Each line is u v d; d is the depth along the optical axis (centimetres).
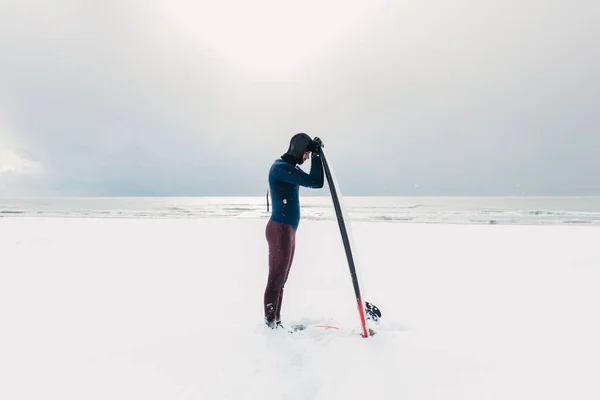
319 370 206
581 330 276
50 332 293
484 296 396
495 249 812
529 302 367
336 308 351
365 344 240
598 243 884
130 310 357
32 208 4662
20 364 230
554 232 1172
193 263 652
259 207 4834
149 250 827
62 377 209
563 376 196
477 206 4938
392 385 187
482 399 173
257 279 508
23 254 770
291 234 275
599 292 406
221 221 1808
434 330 276
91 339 274
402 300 382
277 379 201
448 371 201
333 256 716
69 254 771
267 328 275
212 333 268
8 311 358
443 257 708
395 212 3225
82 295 423
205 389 191
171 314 340
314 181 266
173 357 229
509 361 215
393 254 754
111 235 1162
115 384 199
